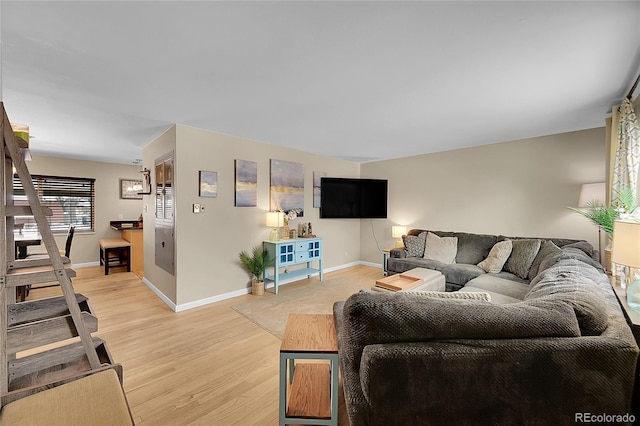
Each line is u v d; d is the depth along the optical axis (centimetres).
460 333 105
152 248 396
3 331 117
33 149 449
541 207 370
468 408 100
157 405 166
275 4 129
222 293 359
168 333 262
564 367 97
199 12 134
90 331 140
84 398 108
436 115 285
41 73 196
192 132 329
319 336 145
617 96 235
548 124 315
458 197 452
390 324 107
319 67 188
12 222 145
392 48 166
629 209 218
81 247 537
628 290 160
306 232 466
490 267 343
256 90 225
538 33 150
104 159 539
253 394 177
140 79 205
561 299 122
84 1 126
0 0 124
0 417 96
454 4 129
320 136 374
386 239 556
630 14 133
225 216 363
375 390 101
